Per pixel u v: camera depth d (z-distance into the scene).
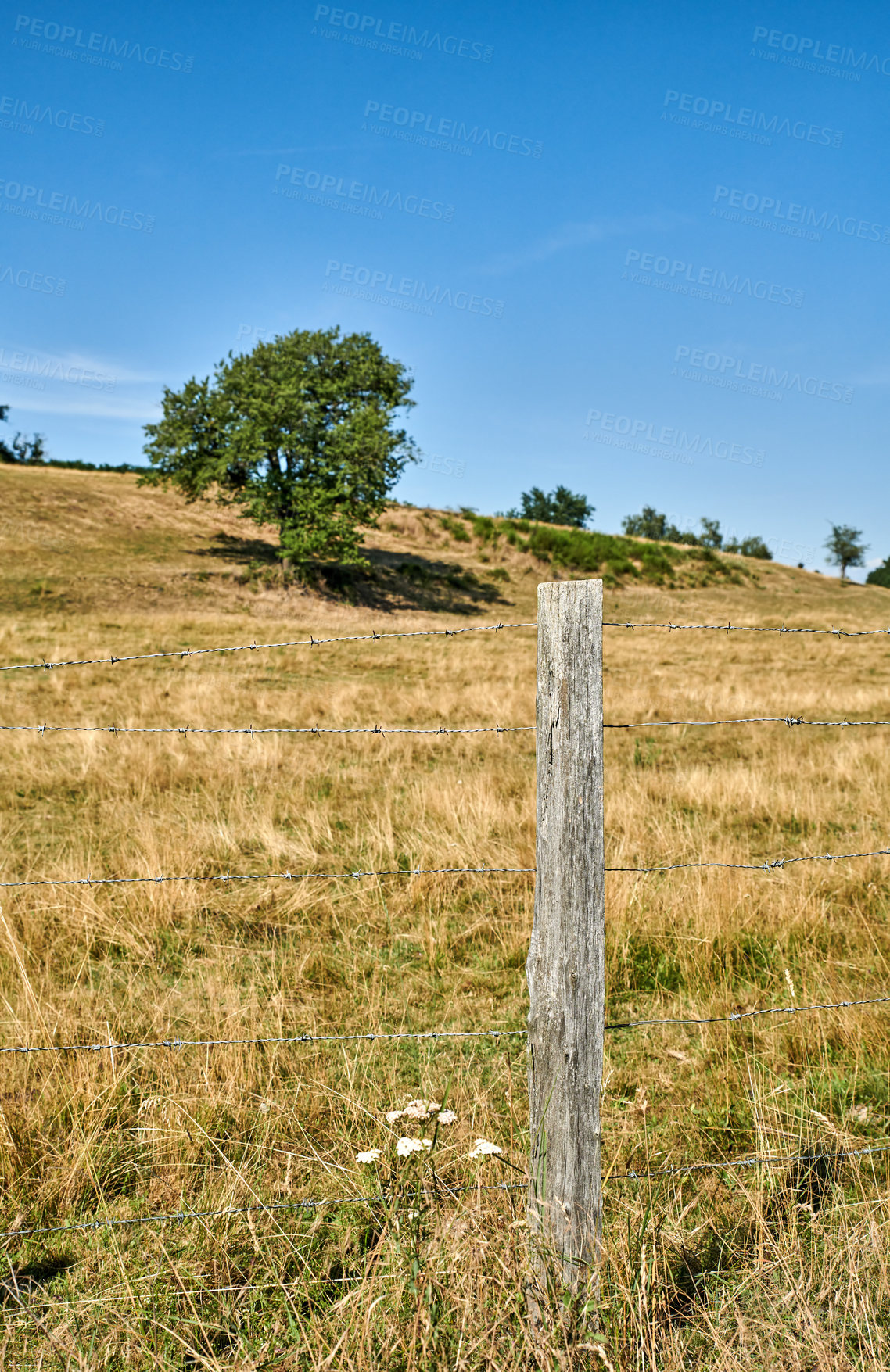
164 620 24.83
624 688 15.88
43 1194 2.73
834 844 6.63
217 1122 3.05
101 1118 3.01
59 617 25.72
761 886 5.30
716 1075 3.39
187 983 4.23
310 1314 2.23
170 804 7.38
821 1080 3.38
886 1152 2.95
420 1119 2.67
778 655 23.70
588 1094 2.18
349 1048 3.65
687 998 4.14
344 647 21.83
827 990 4.02
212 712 11.94
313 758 9.12
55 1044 3.48
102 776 8.20
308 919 5.07
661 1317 2.18
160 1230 2.60
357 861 6.00
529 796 7.65
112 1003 3.88
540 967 2.18
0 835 6.58
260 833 6.42
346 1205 2.72
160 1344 2.18
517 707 13.02
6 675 14.93
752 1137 3.06
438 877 5.49
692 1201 2.66
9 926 4.37
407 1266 2.20
